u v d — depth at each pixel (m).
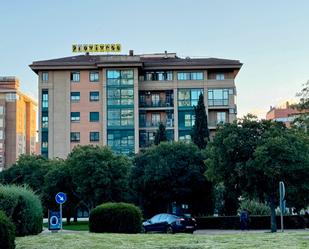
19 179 65.25
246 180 35.56
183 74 92.62
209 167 36.78
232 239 20.12
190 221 35.91
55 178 56.28
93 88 91.75
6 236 15.20
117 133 90.12
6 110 137.62
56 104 91.69
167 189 50.00
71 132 91.06
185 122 91.19
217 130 36.81
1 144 135.75
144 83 92.50
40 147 90.88
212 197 51.34
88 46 98.75
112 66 90.81
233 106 91.19
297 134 36.00
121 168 52.91
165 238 20.95
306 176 34.94
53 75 92.25
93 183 51.97
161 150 50.91
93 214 26.77
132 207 26.92
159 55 99.25
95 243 18.78
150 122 92.00
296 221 41.84
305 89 49.34
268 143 34.22
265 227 42.69
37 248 17.23
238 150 35.44
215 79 92.38
